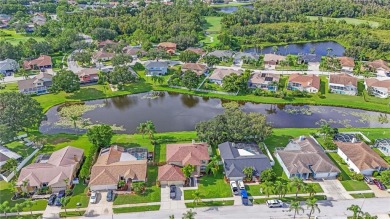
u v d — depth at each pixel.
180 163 97.44
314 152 99.19
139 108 139.62
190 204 84.06
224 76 158.88
